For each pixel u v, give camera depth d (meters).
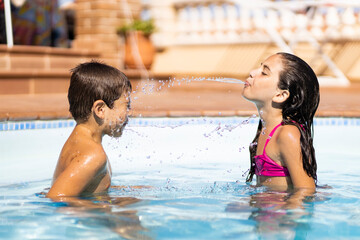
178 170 4.29
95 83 2.87
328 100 8.95
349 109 7.11
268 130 3.35
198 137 6.07
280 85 3.21
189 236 2.21
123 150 5.15
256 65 14.24
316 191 3.12
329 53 13.50
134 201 2.85
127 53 11.67
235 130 6.33
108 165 3.10
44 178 4.00
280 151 3.20
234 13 14.36
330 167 4.61
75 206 2.66
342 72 13.41
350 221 2.47
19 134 5.30
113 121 2.95
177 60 15.41
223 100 8.96
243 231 2.28
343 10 13.11
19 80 9.04
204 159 4.99
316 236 2.22
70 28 12.12
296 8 12.53
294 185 3.16
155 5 15.14
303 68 3.24
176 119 6.39
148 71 11.81
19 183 3.72
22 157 5.23
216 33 14.70
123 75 3.01
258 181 3.45
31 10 10.31
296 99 3.22
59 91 9.71
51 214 2.52
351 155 5.44
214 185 3.46
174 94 10.66
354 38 12.99
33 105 7.01
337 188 3.35
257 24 13.87
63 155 2.91
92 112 2.90
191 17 15.05
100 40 11.40
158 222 2.40
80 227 2.31
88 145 2.84
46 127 5.61
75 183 2.76
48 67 9.89
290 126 3.20
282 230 2.31
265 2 12.59
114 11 11.53
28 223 2.38
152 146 5.61
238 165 4.59
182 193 3.13
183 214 2.56
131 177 3.88
